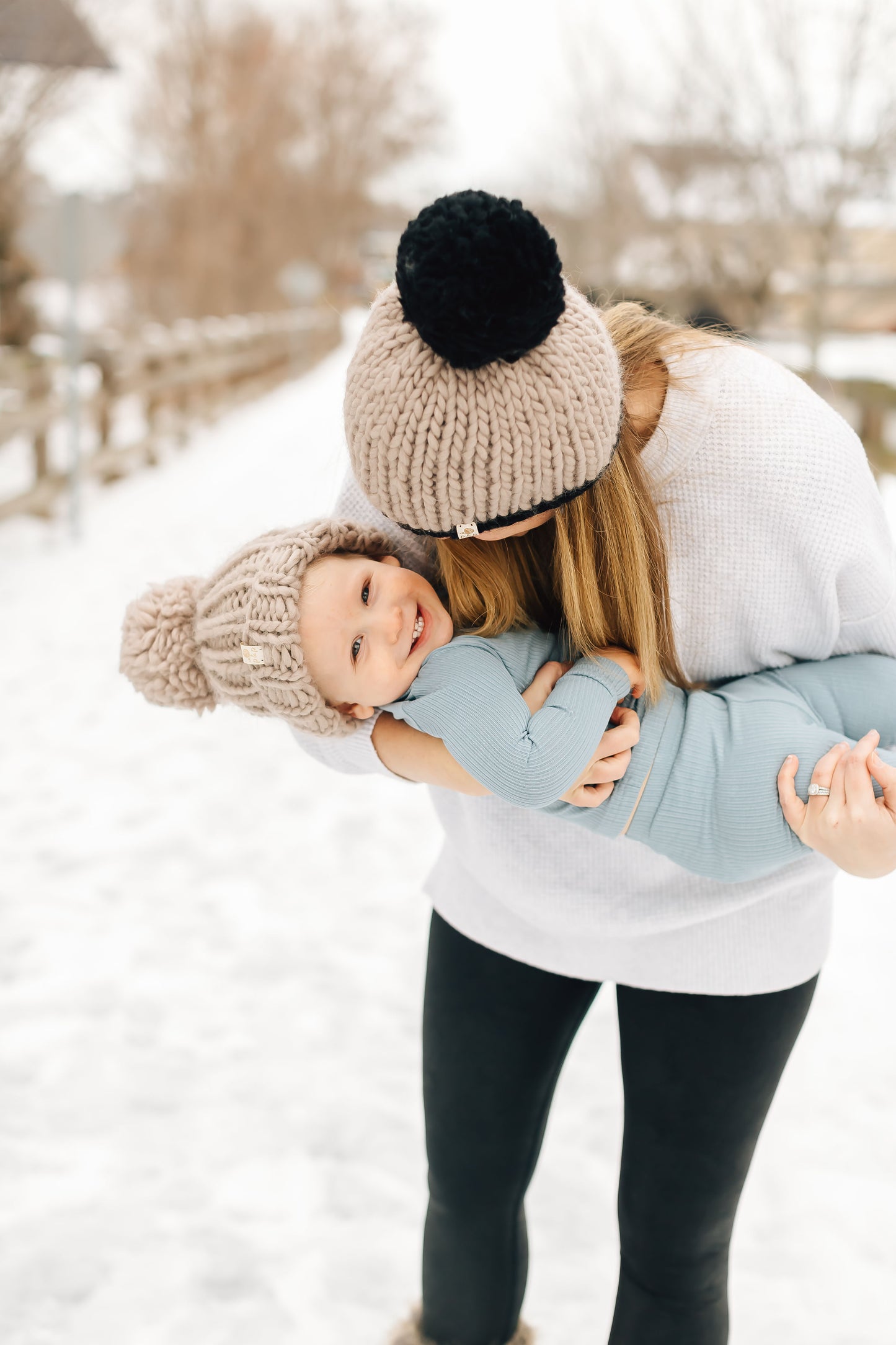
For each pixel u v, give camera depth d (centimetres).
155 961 264
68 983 255
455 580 122
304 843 324
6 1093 220
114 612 544
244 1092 222
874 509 118
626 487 111
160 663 125
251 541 122
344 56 2405
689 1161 129
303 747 138
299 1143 210
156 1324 174
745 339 131
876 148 927
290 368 1725
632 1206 133
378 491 105
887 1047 236
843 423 118
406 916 285
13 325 973
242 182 1923
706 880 123
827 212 970
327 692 118
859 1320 175
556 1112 222
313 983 257
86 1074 226
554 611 126
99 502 793
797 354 1220
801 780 112
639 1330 133
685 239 1177
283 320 1644
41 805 346
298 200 2267
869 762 107
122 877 303
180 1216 193
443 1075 142
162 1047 234
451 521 104
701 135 1021
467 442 97
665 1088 130
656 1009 129
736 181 1017
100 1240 188
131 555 646
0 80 837
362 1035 240
